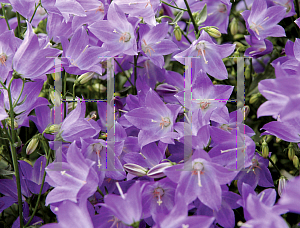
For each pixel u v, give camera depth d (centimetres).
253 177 40
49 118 41
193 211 39
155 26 40
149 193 38
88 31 41
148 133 38
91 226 36
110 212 37
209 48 40
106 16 41
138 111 38
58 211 36
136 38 40
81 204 36
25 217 40
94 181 37
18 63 38
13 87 40
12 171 41
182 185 37
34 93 40
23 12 41
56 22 41
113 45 40
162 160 38
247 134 39
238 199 38
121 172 38
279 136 39
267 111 36
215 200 37
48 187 41
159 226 35
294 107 35
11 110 38
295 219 40
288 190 34
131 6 40
